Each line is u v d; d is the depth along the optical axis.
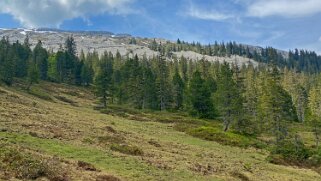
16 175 22.61
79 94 152.50
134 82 129.12
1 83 117.81
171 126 82.62
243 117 89.44
